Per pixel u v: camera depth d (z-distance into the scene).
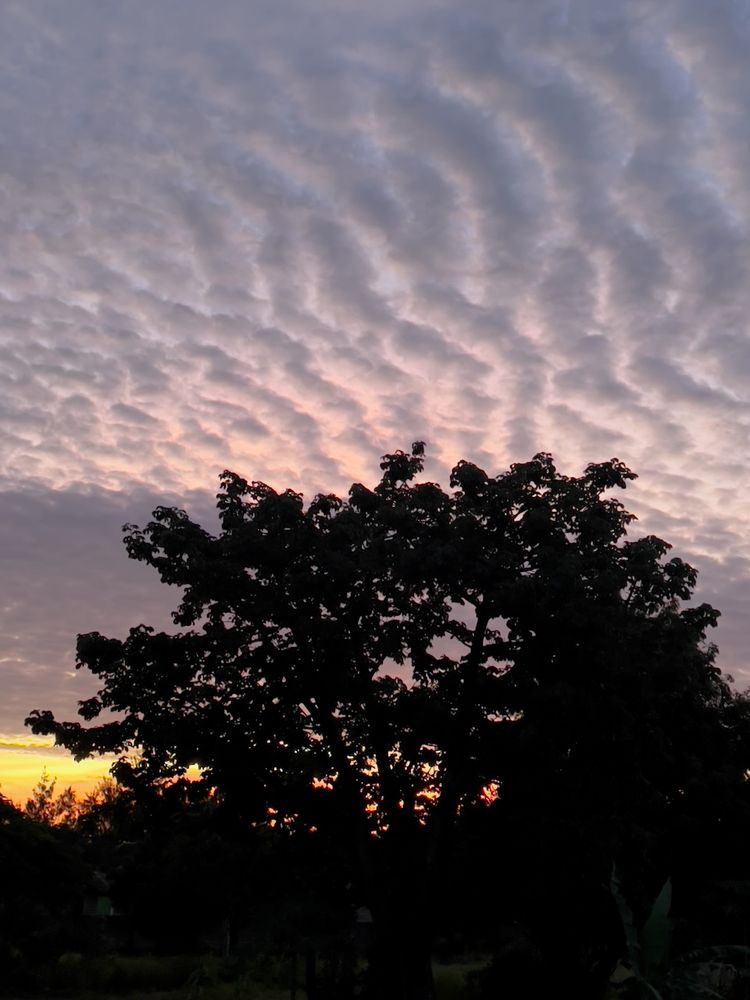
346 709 26.52
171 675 26.19
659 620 24.75
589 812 22.97
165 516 26.81
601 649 22.95
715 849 26.69
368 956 24.03
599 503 25.41
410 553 24.39
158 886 46.66
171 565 26.23
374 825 25.70
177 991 37.28
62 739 26.12
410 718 24.97
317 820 25.33
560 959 26.94
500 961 29.72
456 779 24.62
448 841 24.27
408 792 25.64
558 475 25.45
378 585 25.89
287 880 24.44
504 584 22.92
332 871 25.34
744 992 13.67
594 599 23.38
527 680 23.59
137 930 49.59
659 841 25.83
